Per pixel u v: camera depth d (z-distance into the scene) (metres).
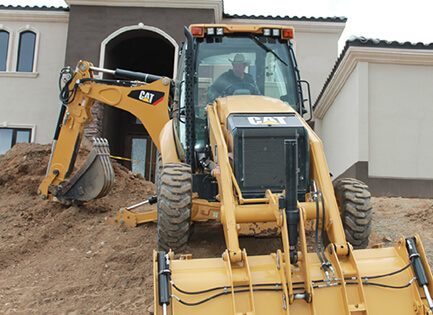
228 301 3.00
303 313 3.02
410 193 10.16
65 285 4.77
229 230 3.43
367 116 10.35
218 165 3.92
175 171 4.30
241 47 5.40
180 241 4.20
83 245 5.99
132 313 4.04
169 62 16.70
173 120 5.76
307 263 3.05
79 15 13.22
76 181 7.14
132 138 16.00
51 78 14.21
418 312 3.04
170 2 13.09
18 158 9.03
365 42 10.35
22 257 5.82
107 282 4.76
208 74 5.30
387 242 5.74
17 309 4.23
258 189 3.81
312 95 14.47
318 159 3.88
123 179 8.98
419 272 3.11
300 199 3.88
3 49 14.46
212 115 4.54
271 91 5.30
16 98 14.13
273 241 5.38
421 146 10.38
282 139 3.88
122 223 6.55
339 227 3.50
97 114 12.66
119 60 14.90
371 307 3.06
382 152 10.34
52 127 13.98
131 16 13.18
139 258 5.31
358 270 3.12
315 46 14.69
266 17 14.53
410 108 10.48
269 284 3.07
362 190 4.27
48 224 6.70
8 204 7.71
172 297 2.92
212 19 13.21
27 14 14.23
